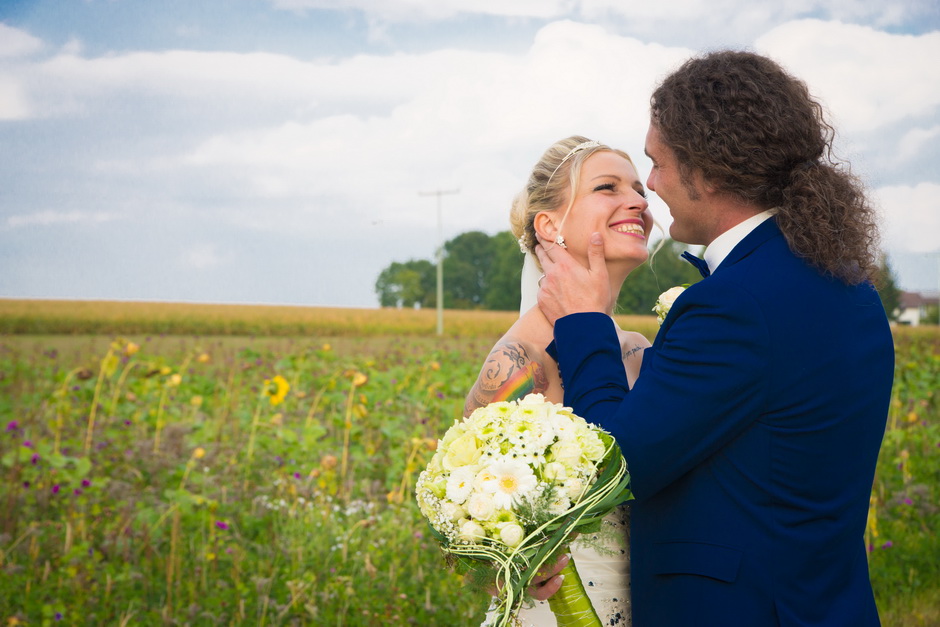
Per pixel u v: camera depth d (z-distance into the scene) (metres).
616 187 2.07
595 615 1.62
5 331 41.31
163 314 49.38
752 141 1.56
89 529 4.51
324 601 3.87
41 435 6.39
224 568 4.30
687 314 1.59
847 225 1.55
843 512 1.53
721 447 1.55
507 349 2.00
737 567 1.51
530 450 1.51
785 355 1.50
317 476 5.43
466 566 1.55
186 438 5.76
